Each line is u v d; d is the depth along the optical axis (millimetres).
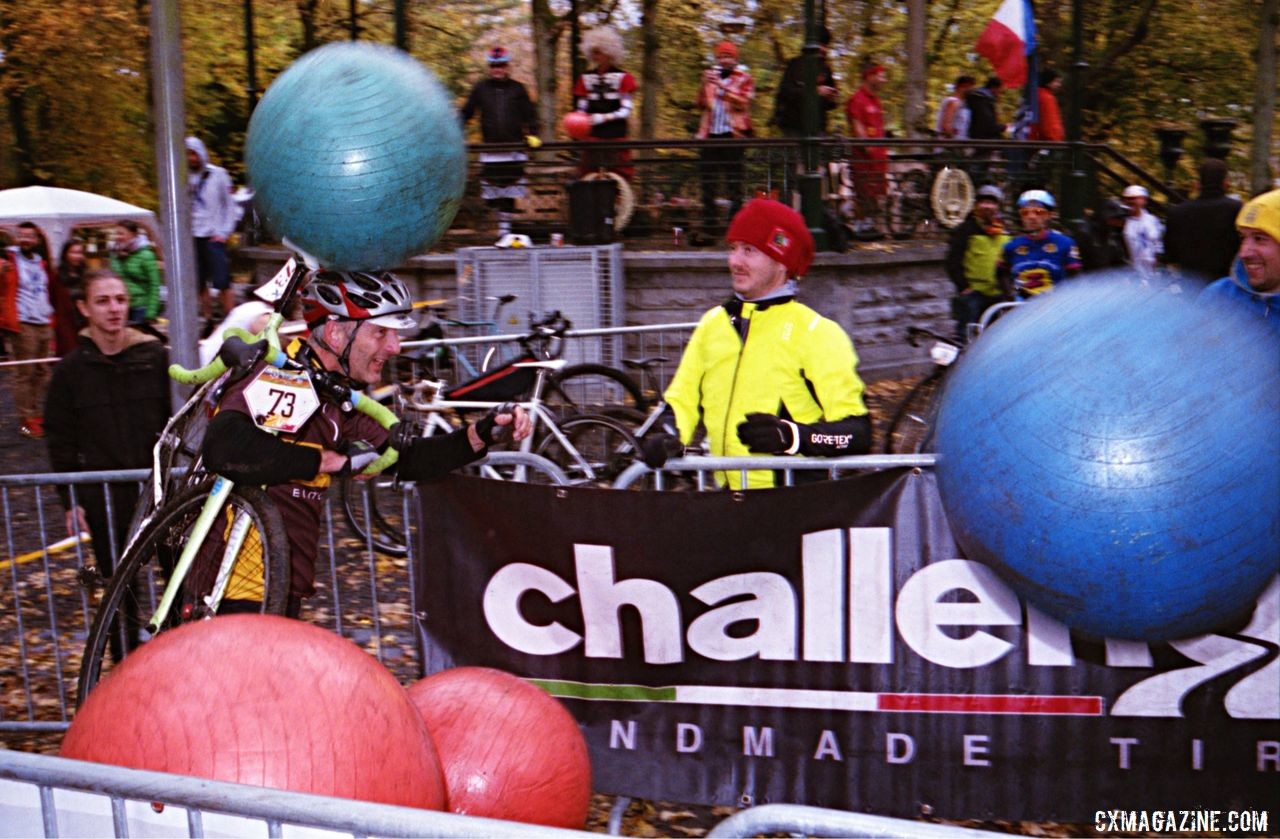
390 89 3486
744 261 3973
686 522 3633
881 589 3576
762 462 3744
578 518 3691
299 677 2312
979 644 3547
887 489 3551
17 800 2189
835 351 3873
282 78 3537
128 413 4844
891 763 3615
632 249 12188
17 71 22656
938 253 12539
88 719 2301
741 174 12156
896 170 12992
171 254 4746
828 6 22609
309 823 1943
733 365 4035
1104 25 23906
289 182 3430
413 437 3758
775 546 3607
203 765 2176
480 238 12422
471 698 2928
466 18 25625
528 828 1839
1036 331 2305
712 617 3662
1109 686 3508
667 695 3707
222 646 2357
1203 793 3502
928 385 8102
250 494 3699
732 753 3689
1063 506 2178
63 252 10391
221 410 3658
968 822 3697
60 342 10453
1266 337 2248
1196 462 2121
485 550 3779
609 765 3754
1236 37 24234
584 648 3742
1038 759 3555
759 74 24781
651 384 10672
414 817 1886
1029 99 14047
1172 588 2186
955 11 23484
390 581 6449
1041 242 8695
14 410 12078
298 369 3658
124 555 3943
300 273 3725
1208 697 3477
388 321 3711
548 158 12844
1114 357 2193
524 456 4844
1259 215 4059
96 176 25688
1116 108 25078
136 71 23891
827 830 1969
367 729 2295
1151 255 11531
